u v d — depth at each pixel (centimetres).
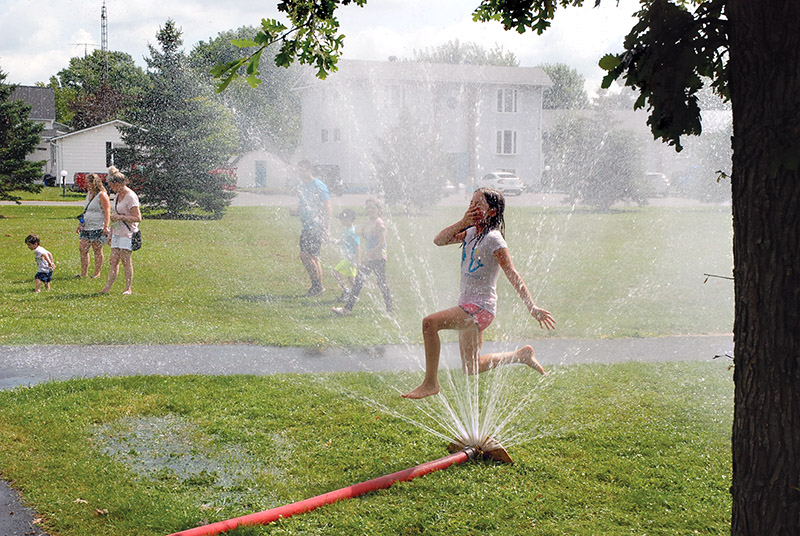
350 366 738
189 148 2769
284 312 1051
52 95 6756
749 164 286
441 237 520
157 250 1736
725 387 670
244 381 665
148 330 880
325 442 515
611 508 412
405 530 381
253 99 5659
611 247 1992
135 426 544
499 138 5328
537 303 1188
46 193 4212
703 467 473
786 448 287
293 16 396
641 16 325
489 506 410
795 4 271
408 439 518
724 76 324
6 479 443
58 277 1296
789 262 280
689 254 1842
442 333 931
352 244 1089
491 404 605
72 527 383
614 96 3688
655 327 981
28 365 720
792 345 283
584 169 3475
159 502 412
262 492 433
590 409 595
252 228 2331
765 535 294
